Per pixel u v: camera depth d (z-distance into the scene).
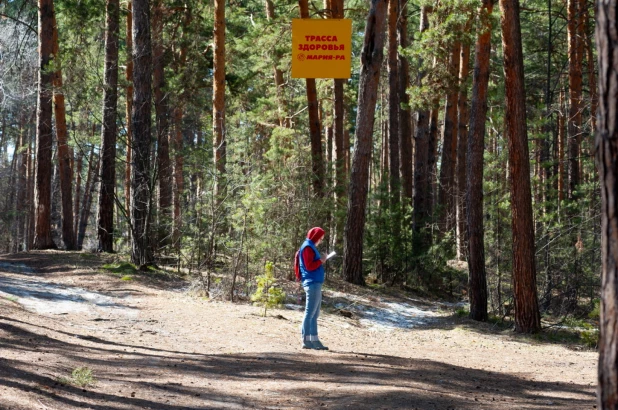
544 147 23.53
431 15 18.09
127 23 25.66
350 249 18.73
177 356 8.36
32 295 12.09
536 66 27.77
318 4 27.80
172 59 24.47
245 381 7.11
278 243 15.33
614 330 2.73
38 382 5.87
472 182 15.23
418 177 22.75
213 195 14.70
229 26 27.33
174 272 16.48
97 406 5.42
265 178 14.96
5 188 46.34
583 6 21.20
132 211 16.70
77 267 16.03
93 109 22.06
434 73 19.75
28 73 25.58
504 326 14.45
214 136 20.11
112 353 8.10
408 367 8.61
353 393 6.66
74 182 46.41
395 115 22.89
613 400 2.73
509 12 13.20
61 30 27.31
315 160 18.86
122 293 13.28
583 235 16.95
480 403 6.53
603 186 2.81
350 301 15.89
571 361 10.44
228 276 14.22
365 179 18.69
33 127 34.84
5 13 26.84
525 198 13.60
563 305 16.45
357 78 40.56
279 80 27.48
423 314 16.17
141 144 16.67
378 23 18.25
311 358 8.82
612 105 2.77
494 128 19.89
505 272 17.31
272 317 12.30
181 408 5.71
